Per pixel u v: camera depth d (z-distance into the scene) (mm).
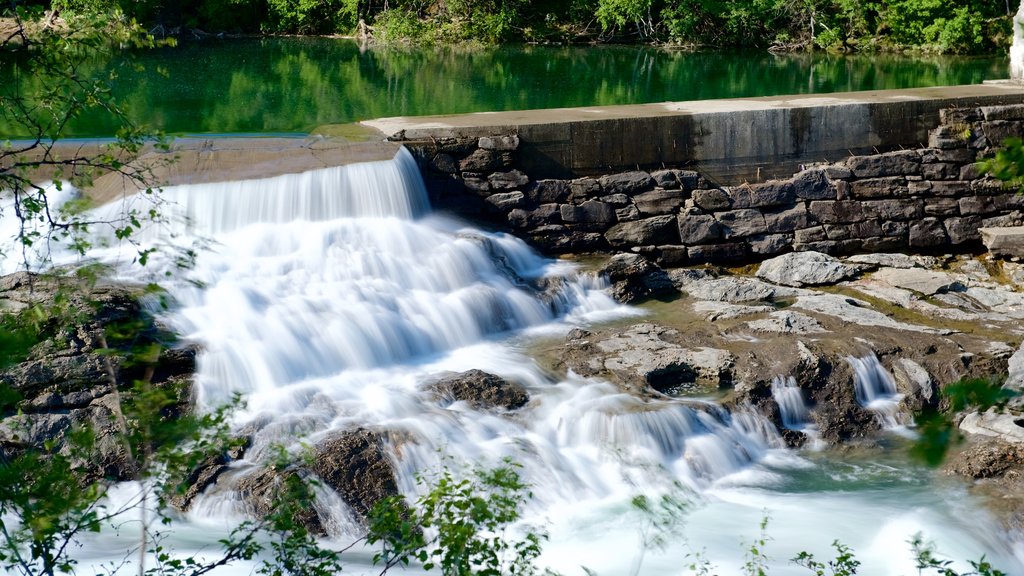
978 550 9930
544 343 13828
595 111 18031
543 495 10547
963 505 10680
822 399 12570
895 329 14016
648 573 9359
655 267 16094
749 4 41281
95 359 10953
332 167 15180
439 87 28094
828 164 18078
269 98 25062
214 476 10266
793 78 32125
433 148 16438
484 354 13367
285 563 6570
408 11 40906
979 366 13062
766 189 17516
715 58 38312
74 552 9094
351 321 12945
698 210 17219
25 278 11555
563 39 41938
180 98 24500
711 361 12859
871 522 10398
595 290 15375
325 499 10062
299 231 14430
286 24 41094
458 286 14594
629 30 43125
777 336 13766
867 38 42062
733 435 11812
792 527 10281
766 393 12453
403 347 13172
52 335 6035
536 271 15812
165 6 37938
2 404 5008
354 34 41281
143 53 32906
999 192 18281
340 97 25688
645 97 27375
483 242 15211
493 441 11211
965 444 11766
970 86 20375
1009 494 10727
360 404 11711
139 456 6539
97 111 20828
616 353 13242
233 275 13445
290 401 11625
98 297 11562
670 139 17375
